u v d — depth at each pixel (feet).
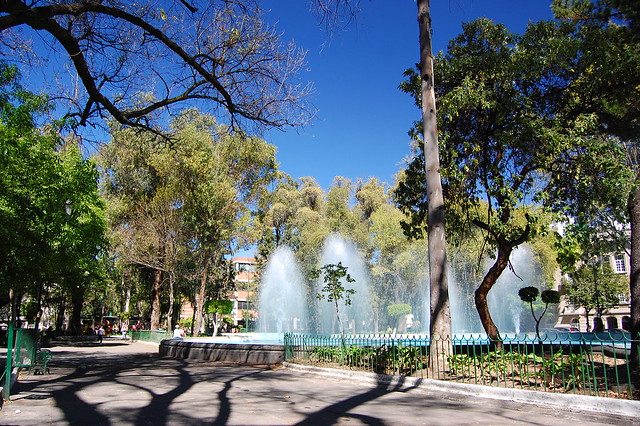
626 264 128.06
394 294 131.64
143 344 109.09
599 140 37.55
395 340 39.50
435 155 36.11
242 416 22.17
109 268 110.01
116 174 106.63
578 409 22.34
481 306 41.47
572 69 37.81
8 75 39.40
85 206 56.90
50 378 38.83
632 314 30.66
